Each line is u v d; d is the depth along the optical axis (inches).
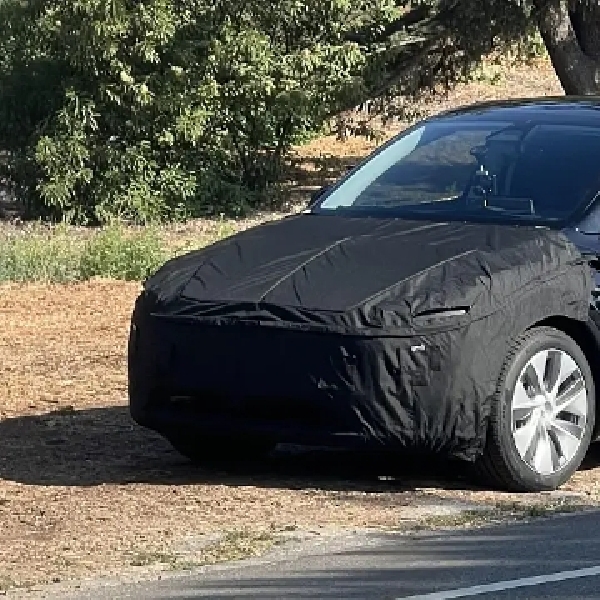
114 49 1053.2
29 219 1110.4
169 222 1103.0
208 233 1005.2
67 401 476.7
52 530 328.2
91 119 1077.8
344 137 1279.5
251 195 1154.0
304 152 1455.5
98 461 396.5
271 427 343.0
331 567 293.3
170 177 1100.5
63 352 566.9
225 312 343.9
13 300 698.2
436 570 288.7
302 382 335.9
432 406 334.3
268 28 1135.6
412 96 1261.1
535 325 353.7
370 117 1263.5
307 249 362.3
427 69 1220.5
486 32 1173.1
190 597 275.3
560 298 352.8
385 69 1184.2
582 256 362.6
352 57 1136.8
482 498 349.7
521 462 349.7
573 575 283.1
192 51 1095.6
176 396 353.7
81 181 1088.2
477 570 287.9
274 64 1128.2
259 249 366.9
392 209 391.5
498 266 347.3
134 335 360.8
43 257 794.8
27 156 1096.8
